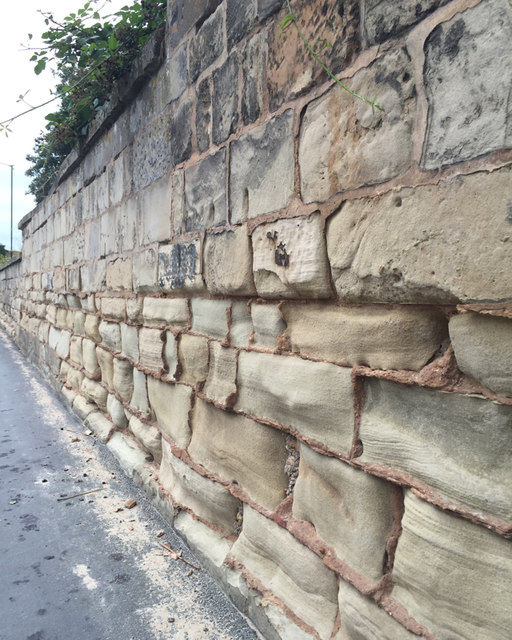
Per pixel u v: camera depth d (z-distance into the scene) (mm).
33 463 3807
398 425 1400
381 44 1346
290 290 1775
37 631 2027
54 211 6426
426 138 1227
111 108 3623
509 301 1056
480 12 1091
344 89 1476
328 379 1622
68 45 3488
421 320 1320
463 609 1202
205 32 2334
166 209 2855
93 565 2465
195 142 2477
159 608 2141
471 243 1120
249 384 2084
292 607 1817
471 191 1116
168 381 2861
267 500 2020
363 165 1417
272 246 1852
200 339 2494
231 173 2135
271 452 2002
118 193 3768
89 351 4730
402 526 1382
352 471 1550
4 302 14484
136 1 3338
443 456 1261
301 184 1681
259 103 1913
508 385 1092
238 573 2137
